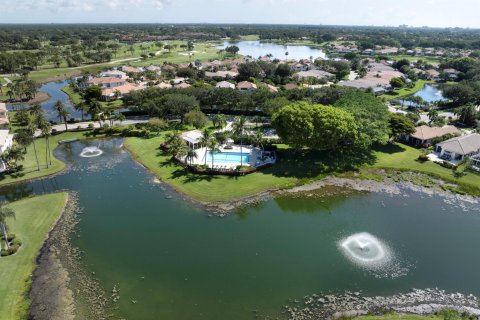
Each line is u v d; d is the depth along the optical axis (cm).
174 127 11656
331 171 8456
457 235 6125
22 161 8819
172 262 5378
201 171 8212
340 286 4938
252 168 8331
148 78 19100
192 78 19438
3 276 4947
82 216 6581
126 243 5812
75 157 9350
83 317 4366
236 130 8981
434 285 4966
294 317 4409
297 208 6994
